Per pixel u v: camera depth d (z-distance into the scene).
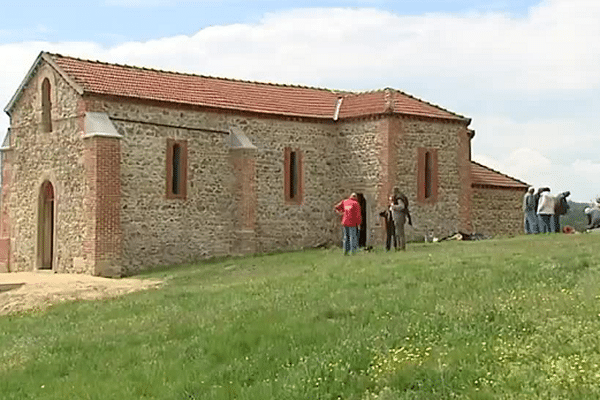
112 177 29.31
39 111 32.12
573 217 52.97
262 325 14.34
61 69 30.55
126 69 32.56
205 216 32.19
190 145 31.92
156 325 16.12
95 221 28.95
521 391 9.63
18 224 33.31
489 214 38.78
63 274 29.98
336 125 35.78
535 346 11.31
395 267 20.38
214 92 33.81
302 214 34.75
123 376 12.62
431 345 11.93
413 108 35.12
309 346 12.77
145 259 30.38
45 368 13.80
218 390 11.30
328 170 35.56
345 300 15.99
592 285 15.23
